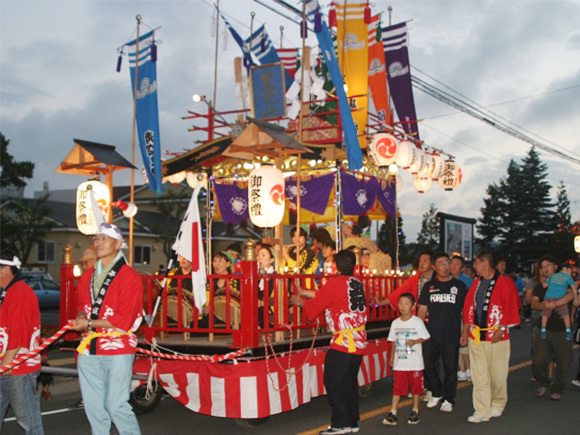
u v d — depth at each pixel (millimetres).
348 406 6355
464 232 14539
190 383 6676
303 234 11094
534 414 7625
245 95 12336
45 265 30797
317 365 7422
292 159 10938
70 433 6855
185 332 7035
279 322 7031
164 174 11438
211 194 12227
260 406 6367
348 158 9172
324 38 9445
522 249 54094
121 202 9031
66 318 7523
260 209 8789
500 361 7281
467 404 8281
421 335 7113
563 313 8469
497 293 7148
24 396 5383
